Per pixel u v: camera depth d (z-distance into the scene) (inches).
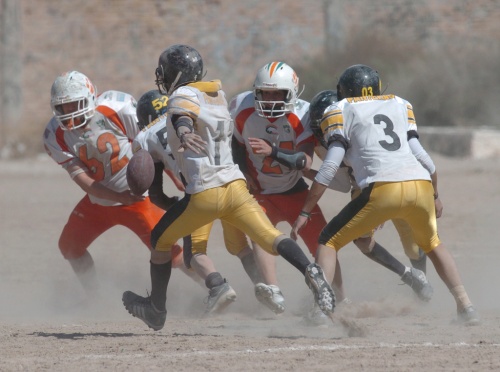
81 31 4544.8
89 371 840.9
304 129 1235.9
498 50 4313.5
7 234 2102.6
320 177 1021.2
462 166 3309.5
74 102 1248.2
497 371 815.7
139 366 856.9
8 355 933.8
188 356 903.7
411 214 1030.4
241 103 1251.2
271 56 4586.6
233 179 990.4
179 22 4571.9
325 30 4586.6
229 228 1270.9
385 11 4594.0
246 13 4591.5
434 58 4303.6
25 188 3041.3
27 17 4517.7
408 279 1269.7
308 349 925.8
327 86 4202.8
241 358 885.8
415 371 818.8
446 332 1029.2
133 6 4559.5
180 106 964.0
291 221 1296.8
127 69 4559.5
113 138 1293.1
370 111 1039.0
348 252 1811.0
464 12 4591.5
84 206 1343.5
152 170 1003.9
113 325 1177.4
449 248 1801.2
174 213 996.6
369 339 988.6
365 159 1021.2
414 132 1061.1
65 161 1299.2
